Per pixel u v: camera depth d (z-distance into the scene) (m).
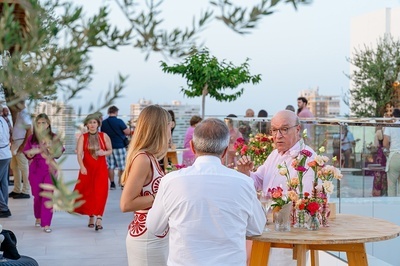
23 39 1.29
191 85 15.09
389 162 6.05
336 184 6.71
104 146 9.45
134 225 4.21
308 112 14.62
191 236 3.42
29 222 10.20
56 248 8.36
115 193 13.90
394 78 25.72
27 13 1.29
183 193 3.45
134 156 4.23
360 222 4.73
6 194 10.67
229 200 3.44
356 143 6.54
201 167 3.52
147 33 1.34
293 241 4.04
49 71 1.28
